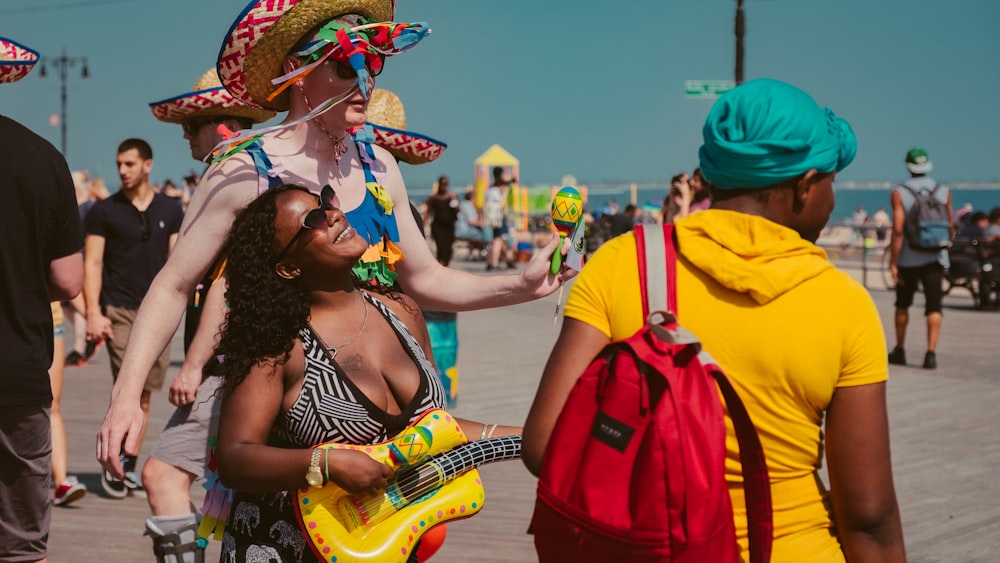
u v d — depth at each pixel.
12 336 3.79
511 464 7.52
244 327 2.80
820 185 2.33
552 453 2.18
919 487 6.68
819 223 2.36
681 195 12.23
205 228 3.25
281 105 3.54
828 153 2.29
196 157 4.80
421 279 3.55
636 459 2.11
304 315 2.84
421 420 2.85
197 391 3.53
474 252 32.94
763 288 2.20
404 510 2.82
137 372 3.19
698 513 2.08
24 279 3.80
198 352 3.47
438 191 22.27
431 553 3.10
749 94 2.32
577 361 2.31
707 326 2.24
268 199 2.88
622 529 2.09
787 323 2.22
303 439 2.81
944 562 5.23
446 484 2.88
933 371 11.20
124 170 7.23
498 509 6.29
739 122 2.31
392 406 2.93
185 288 3.30
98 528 5.99
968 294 20.64
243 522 2.87
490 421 8.52
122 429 3.10
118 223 7.23
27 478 3.87
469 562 5.27
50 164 3.87
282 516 2.83
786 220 2.33
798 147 2.25
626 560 2.10
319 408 2.79
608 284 2.33
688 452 2.08
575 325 2.34
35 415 3.86
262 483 2.70
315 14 3.20
